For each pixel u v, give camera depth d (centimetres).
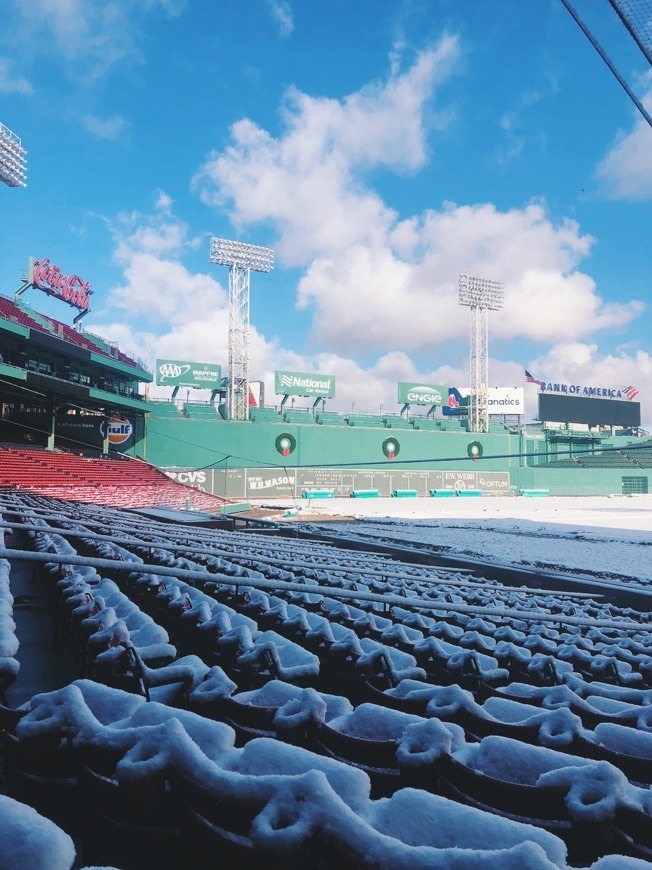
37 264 4666
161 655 267
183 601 434
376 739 175
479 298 7581
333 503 5394
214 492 5897
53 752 152
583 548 2039
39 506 1348
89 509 1430
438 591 727
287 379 6731
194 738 141
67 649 391
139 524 968
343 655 316
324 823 96
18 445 4344
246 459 6066
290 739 175
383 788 159
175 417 5844
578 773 130
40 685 322
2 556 321
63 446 5038
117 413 5409
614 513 4303
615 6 526
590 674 403
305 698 181
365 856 89
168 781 131
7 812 95
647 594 1038
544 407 7769
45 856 85
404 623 538
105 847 138
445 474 7019
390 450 6775
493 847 98
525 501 6088
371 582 756
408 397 7425
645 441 8444
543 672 360
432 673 355
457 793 146
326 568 663
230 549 822
